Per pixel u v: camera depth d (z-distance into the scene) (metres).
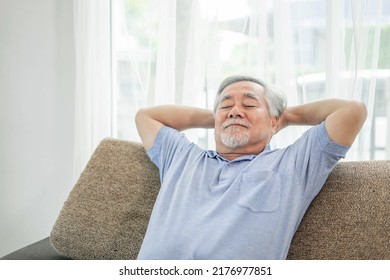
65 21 2.36
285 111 1.64
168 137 1.63
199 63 2.03
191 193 1.44
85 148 2.23
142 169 1.65
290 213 1.32
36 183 2.49
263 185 1.36
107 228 1.55
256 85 1.60
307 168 1.38
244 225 1.30
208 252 1.28
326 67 1.81
